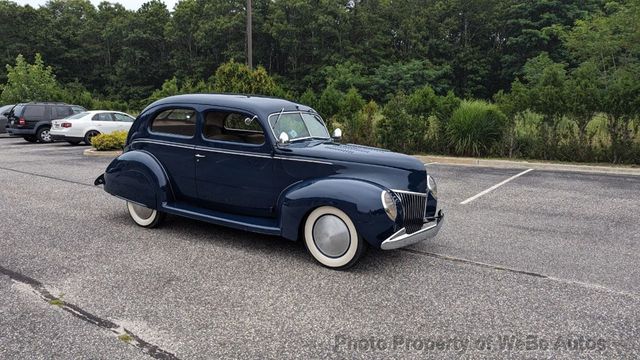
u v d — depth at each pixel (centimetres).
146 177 597
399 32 7256
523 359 320
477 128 1402
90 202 778
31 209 725
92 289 425
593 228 650
